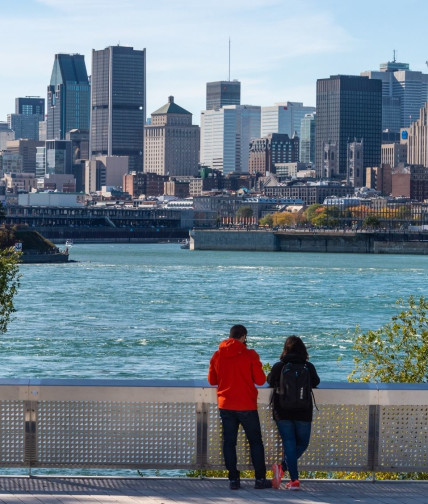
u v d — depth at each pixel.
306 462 26.80
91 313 155.12
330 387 26.55
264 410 26.95
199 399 26.38
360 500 24.98
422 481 26.86
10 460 26.28
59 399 26.16
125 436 26.38
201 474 26.95
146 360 106.25
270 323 143.38
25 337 122.88
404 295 194.38
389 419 26.69
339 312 160.25
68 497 24.70
